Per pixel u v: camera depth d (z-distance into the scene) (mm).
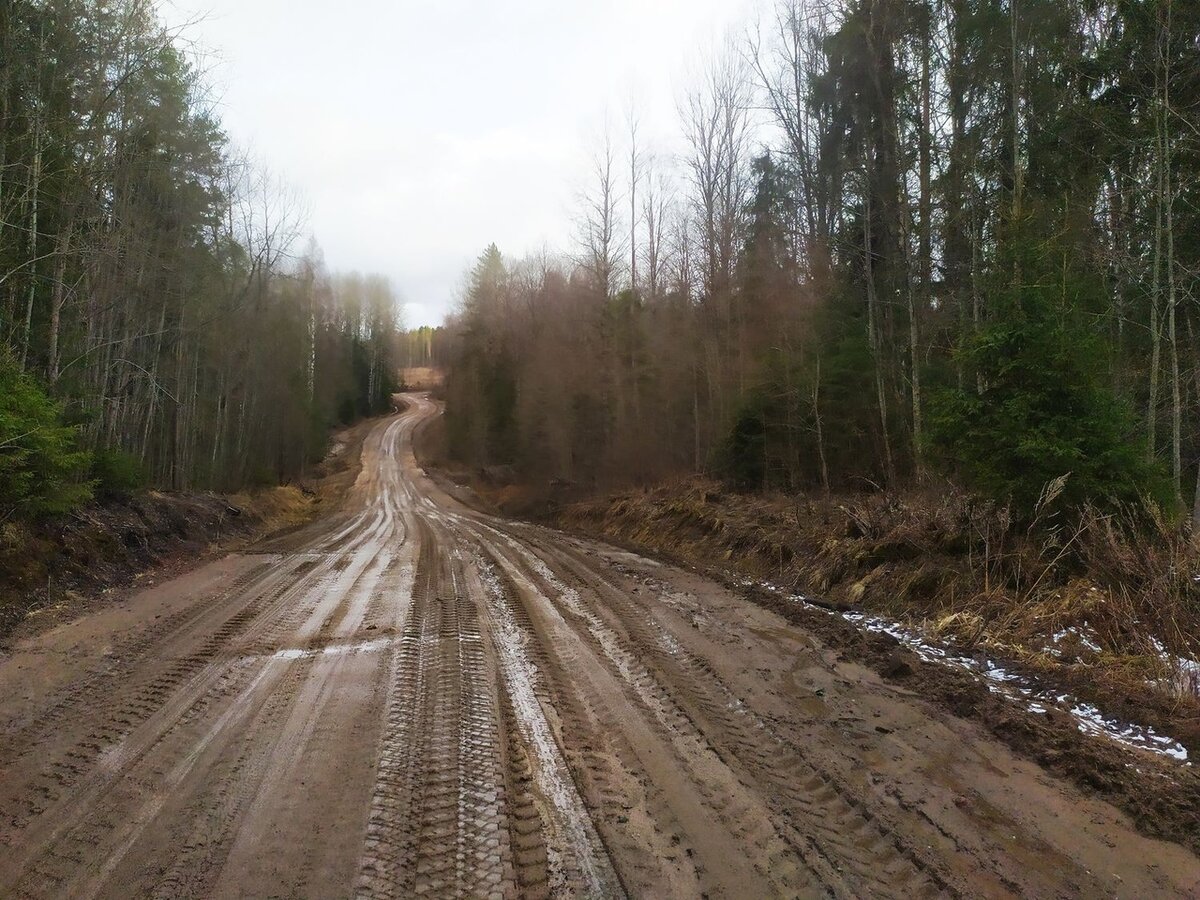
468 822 3293
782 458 15680
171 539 14125
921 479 11055
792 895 2740
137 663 5906
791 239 18484
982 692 5027
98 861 2959
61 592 8711
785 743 4273
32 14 11578
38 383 10992
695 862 2971
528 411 32188
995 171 12789
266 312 34344
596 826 3264
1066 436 6805
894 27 13109
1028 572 6785
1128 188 12492
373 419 74500
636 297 26812
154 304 19938
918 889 2805
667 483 20531
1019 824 3348
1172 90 11031
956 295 13414
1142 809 3434
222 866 2916
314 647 6371
